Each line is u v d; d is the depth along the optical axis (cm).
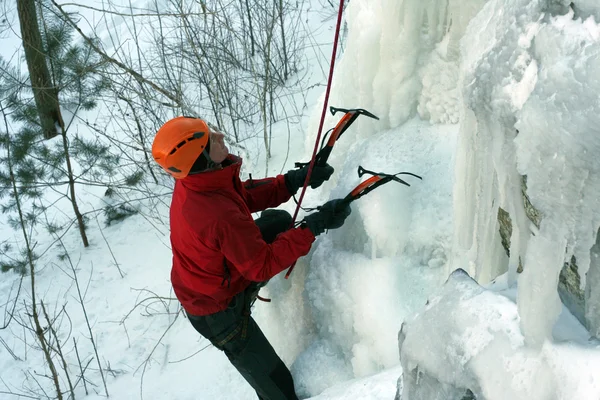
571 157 102
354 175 253
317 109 345
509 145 122
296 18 631
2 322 432
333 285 251
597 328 118
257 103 498
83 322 411
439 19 233
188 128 207
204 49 476
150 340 378
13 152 472
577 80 99
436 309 145
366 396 188
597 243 112
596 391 108
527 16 115
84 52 499
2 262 505
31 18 514
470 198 158
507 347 124
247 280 240
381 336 229
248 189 252
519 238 133
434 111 246
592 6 102
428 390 141
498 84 121
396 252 234
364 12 266
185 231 220
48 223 505
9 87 505
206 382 331
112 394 344
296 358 275
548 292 115
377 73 261
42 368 383
